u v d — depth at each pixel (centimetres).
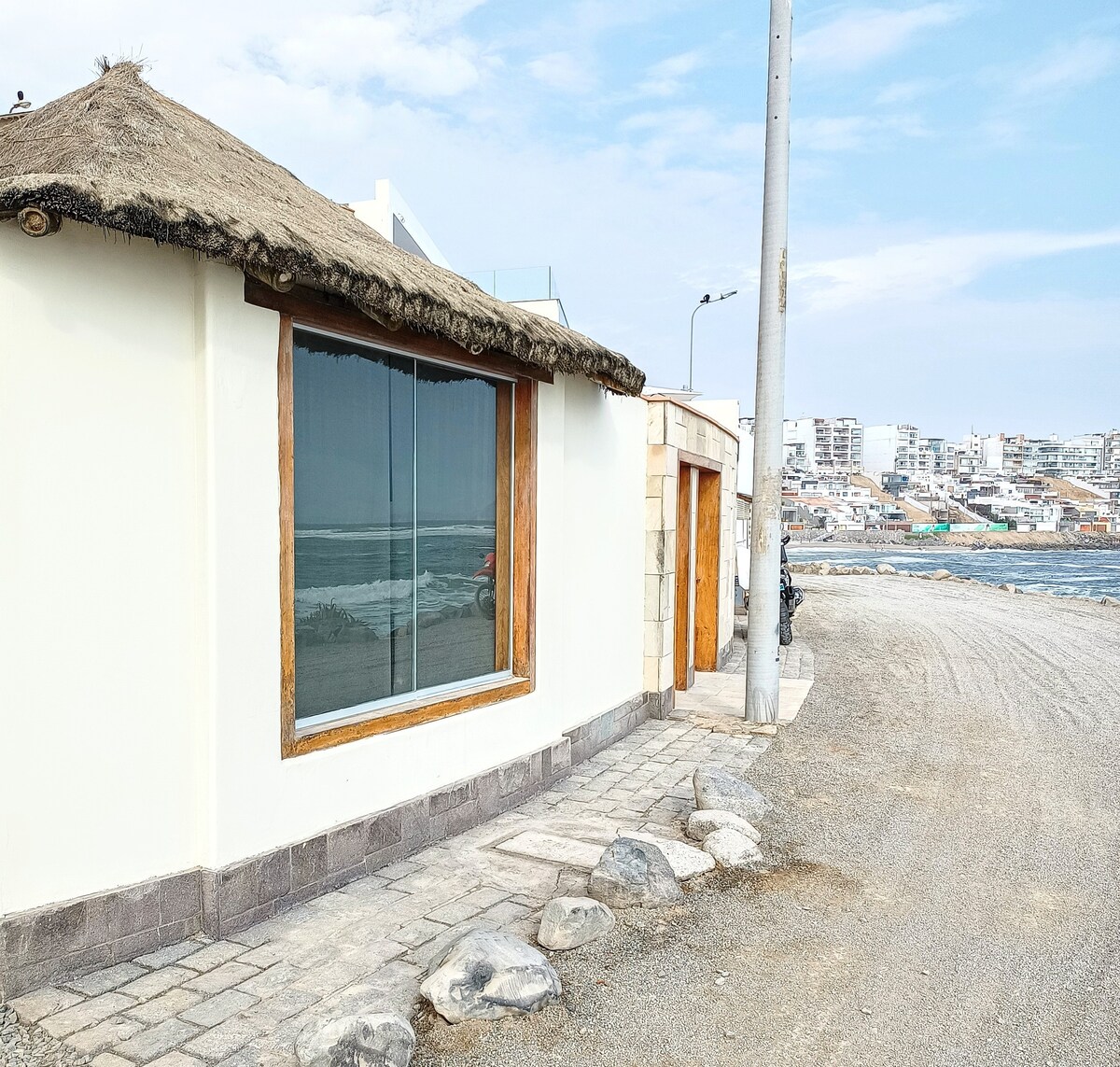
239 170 487
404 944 397
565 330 656
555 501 670
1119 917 454
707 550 1206
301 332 459
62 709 350
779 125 837
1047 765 748
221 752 397
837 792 668
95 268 357
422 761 527
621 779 685
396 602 537
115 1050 307
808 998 367
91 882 361
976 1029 347
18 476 335
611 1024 343
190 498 394
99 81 473
